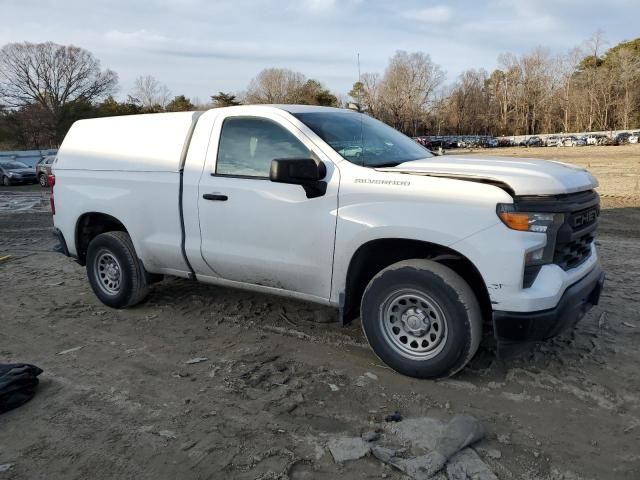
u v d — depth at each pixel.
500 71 96.50
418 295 3.84
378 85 75.12
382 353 4.06
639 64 79.38
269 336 4.88
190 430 3.40
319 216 4.16
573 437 3.24
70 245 6.00
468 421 3.26
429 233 3.70
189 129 5.00
